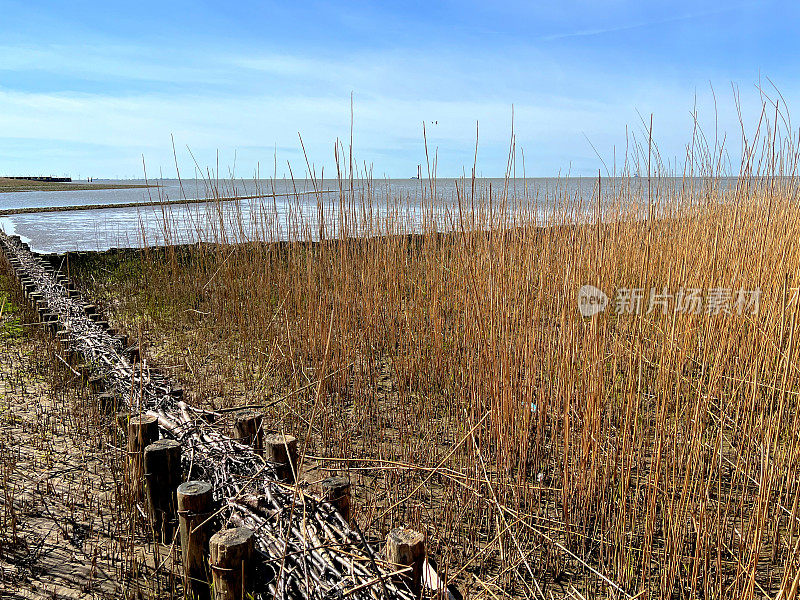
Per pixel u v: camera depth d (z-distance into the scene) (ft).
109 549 8.96
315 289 16.72
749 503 9.64
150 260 28.27
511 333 11.39
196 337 20.18
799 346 9.38
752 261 13.26
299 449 12.10
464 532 9.61
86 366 14.44
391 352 16.81
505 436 10.42
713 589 7.81
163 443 8.62
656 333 12.22
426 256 16.74
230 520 7.29
